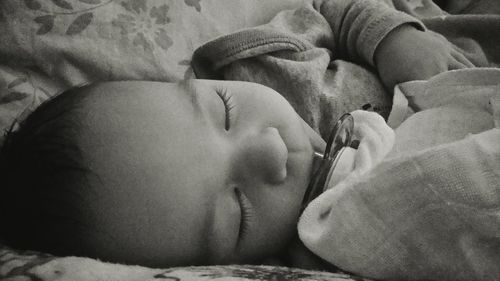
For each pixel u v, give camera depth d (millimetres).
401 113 827
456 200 449
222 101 693
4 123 795
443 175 458
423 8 1246
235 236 639
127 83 676
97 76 873
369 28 943
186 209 599
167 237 597
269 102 719
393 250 487
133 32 896
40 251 617
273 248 688
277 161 634
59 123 624
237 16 1053
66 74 850
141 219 585
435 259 467
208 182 615
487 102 715
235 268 519
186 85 690
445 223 455
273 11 1130
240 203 646
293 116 733
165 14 940
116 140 597
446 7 1349
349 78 934
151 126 611
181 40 951
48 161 605
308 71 900
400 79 887
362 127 772
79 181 586
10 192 622
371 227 502
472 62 1035
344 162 698
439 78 799
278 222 668
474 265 448
